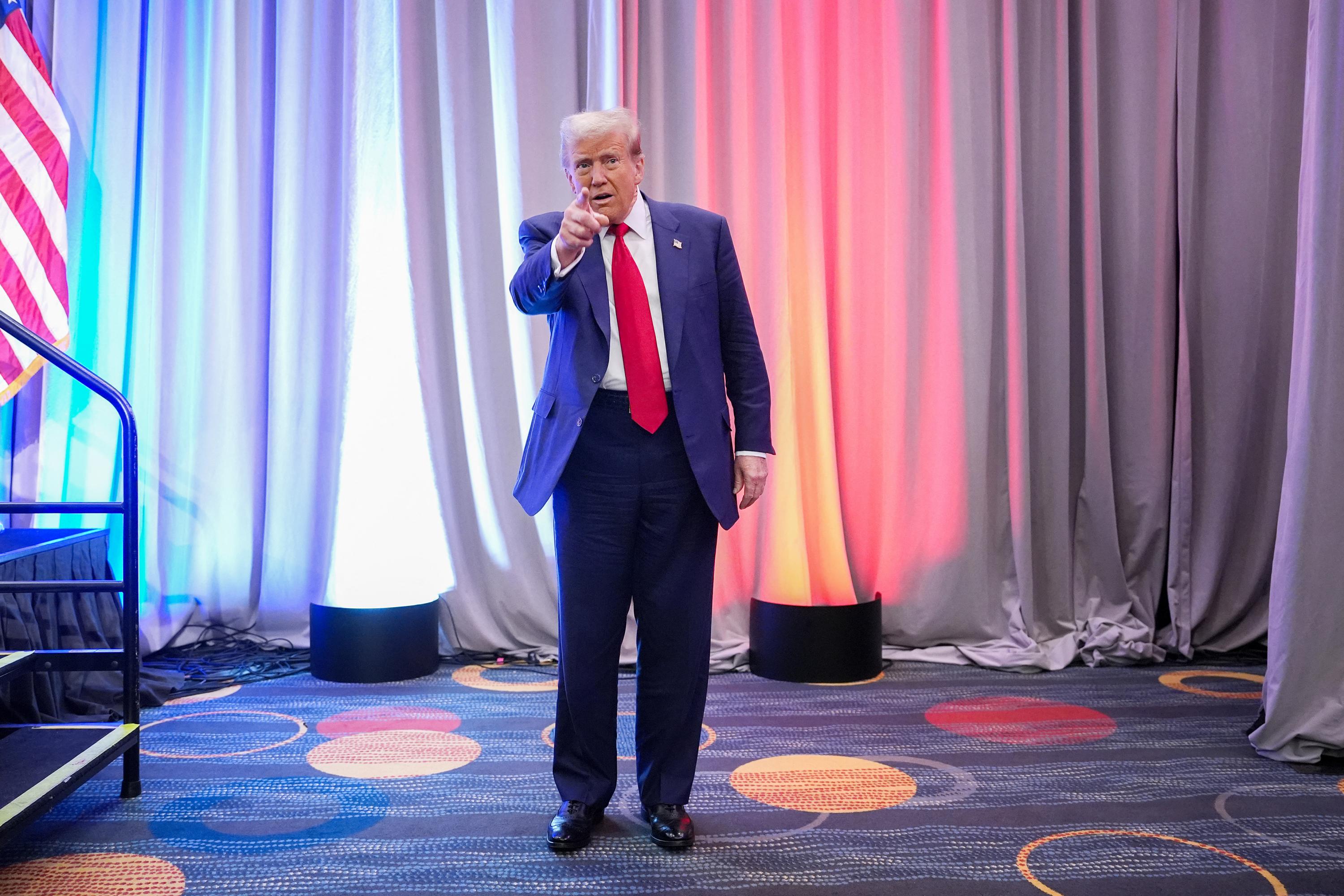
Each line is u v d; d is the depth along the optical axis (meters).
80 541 2.31
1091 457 3.31
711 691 2.88
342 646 2.95
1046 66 3.36
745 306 1.81
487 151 3.28
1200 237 3.38
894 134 3.27
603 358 1.66
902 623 3.31
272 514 3.30
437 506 3.30
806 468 3.31
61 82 3.17
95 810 1.92
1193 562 3.34
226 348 3.34
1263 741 2.27
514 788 2.06
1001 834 1.82
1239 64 3.32
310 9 3.30
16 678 2.40
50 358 1.91
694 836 1.81
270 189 3.33
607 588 1.74
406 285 3.27
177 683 2.88
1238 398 3.32
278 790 2.03
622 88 3.22
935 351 3.31
